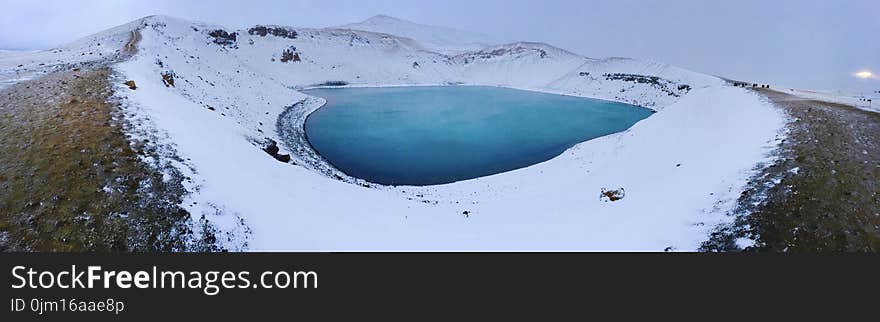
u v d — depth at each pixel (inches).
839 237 535.8
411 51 6003.9
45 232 455.8
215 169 708.0
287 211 681.6
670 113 1349.7
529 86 5182.1
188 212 555.5
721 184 727.1
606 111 3211.1
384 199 965.2
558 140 2047.2
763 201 624.7
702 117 1190.9
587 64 5078.7
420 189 1209.4
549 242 705.6
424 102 3479.3
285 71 4421.8
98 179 549.0
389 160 1594.5
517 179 1274.6
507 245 702.5
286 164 1003.3
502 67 5880.9
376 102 3371.1
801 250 532.7
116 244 472.4
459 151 1775.3
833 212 569.9
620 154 1248.2
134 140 674.2
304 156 1423.5
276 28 4965.6
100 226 483.2
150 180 581.3
